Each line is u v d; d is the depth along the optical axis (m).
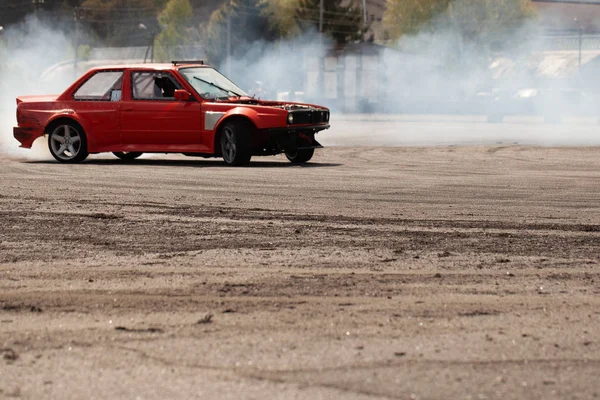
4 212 13.18
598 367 5.90
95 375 5.71
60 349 6.28
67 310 7.41
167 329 6.79
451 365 5.91
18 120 23.42
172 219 12.53
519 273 9.01
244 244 10.59
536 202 14.58
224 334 6.65
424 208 13.75
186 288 8.22
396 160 23.56
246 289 8.18
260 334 6.65
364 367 5.85
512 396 5.31
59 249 10.27
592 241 10.91
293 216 12.84
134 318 7.13
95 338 6.55
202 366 5.88
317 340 6.49
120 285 8.37
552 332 6.77
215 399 5.24
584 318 7.21
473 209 13.68
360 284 8.41
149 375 5.70
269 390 5.39
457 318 7.17
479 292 8.13
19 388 5.47
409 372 5.75
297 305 7.57
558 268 9.28
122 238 10.99
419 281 8.58
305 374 5.70
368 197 15.08
